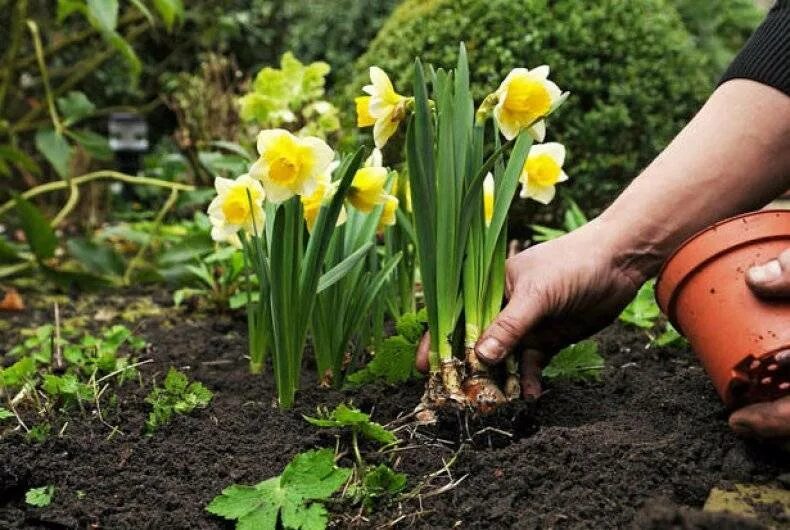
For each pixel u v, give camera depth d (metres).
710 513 0.82
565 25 1.57
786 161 0.95
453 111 0.99
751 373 0.88
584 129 1.56
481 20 1.56
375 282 1.09
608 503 0.88
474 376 1.00
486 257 1.00
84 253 1.74
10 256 1.74
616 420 1.01
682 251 0.93
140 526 0.89
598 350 1.23
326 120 1.52
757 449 0.93
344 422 0.97
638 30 1.62
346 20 3.23
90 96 3.46
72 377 1.08
